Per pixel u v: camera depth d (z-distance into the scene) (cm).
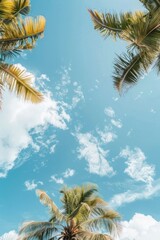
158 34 1098
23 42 1405
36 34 1405
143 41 1094
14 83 1384
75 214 2036
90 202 2131
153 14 1165
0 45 1387
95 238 1753
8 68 1380
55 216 1972
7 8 1399
